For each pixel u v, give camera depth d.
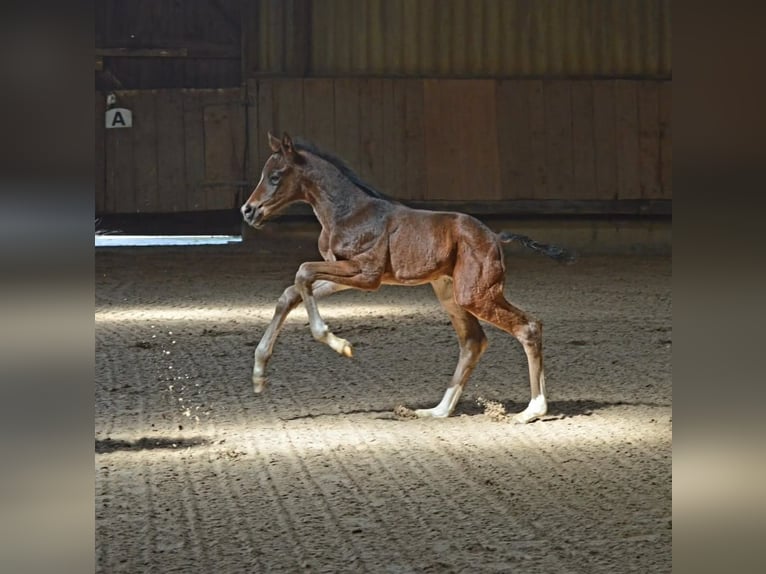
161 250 24.61
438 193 25.52
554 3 25.64
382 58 25.42
